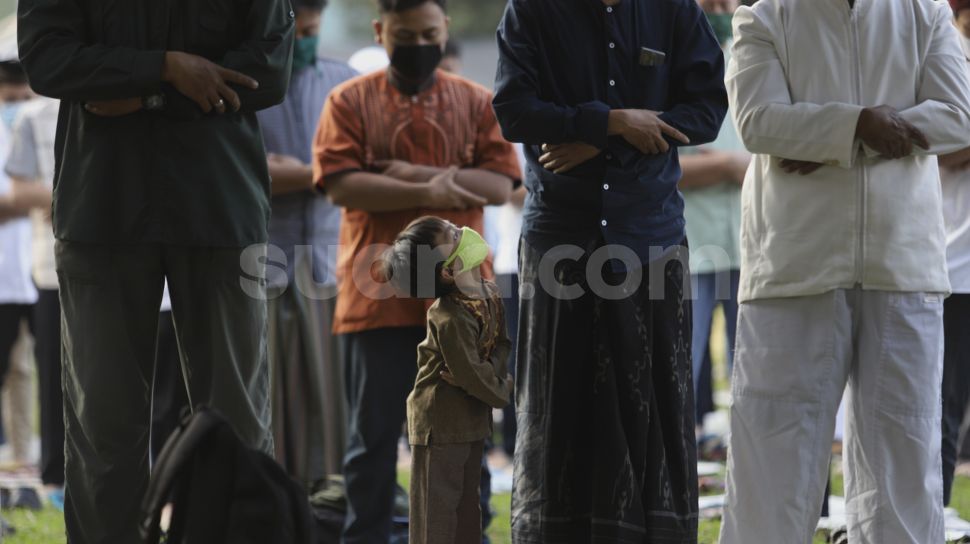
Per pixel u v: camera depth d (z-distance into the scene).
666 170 18.38
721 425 35.34
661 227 18.27
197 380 17.59
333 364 24.08
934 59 18.06
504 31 18.52
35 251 30.28
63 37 17.02
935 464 18.11
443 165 22.50
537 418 18.33
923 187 18.08
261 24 17.34
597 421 18.06
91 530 17.25
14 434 34.28
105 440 17.17
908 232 17.89
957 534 22.09
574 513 18.31
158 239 17.16
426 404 18.19
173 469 13.83
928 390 17.95
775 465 18.12
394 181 21.92
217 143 17.30
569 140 17.97
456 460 18.11
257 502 13.96
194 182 17.19
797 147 17.81
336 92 22.67
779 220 18.16
